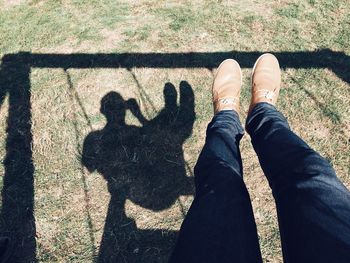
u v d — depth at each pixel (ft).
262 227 7.50
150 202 8.00
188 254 3.76
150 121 9.19
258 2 11.71
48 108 9.67
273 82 7.29
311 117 8.86
